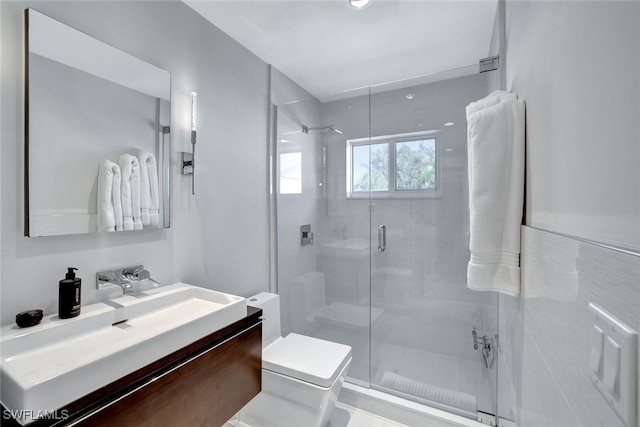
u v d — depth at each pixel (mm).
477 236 1173
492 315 1813
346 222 2439
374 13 1620
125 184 1273
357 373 2094
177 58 1515
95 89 1176
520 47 1121
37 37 1013
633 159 394
